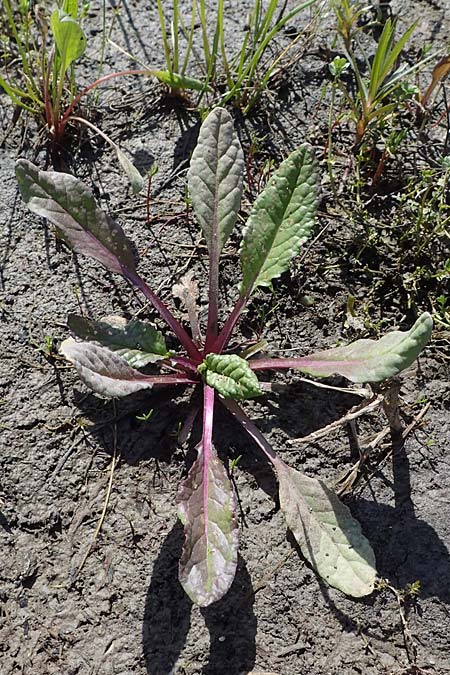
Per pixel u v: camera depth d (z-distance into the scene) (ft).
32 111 0.96
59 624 0.70
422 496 0.76
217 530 0.67
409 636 0.69
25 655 0.68
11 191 0.93
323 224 0.92
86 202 0.78
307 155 0.78
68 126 0.98
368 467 0.77
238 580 0.71
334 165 0.97
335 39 1.04
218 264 0.84
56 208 0.76
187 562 0.65
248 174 0.95
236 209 0.80
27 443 0.78
